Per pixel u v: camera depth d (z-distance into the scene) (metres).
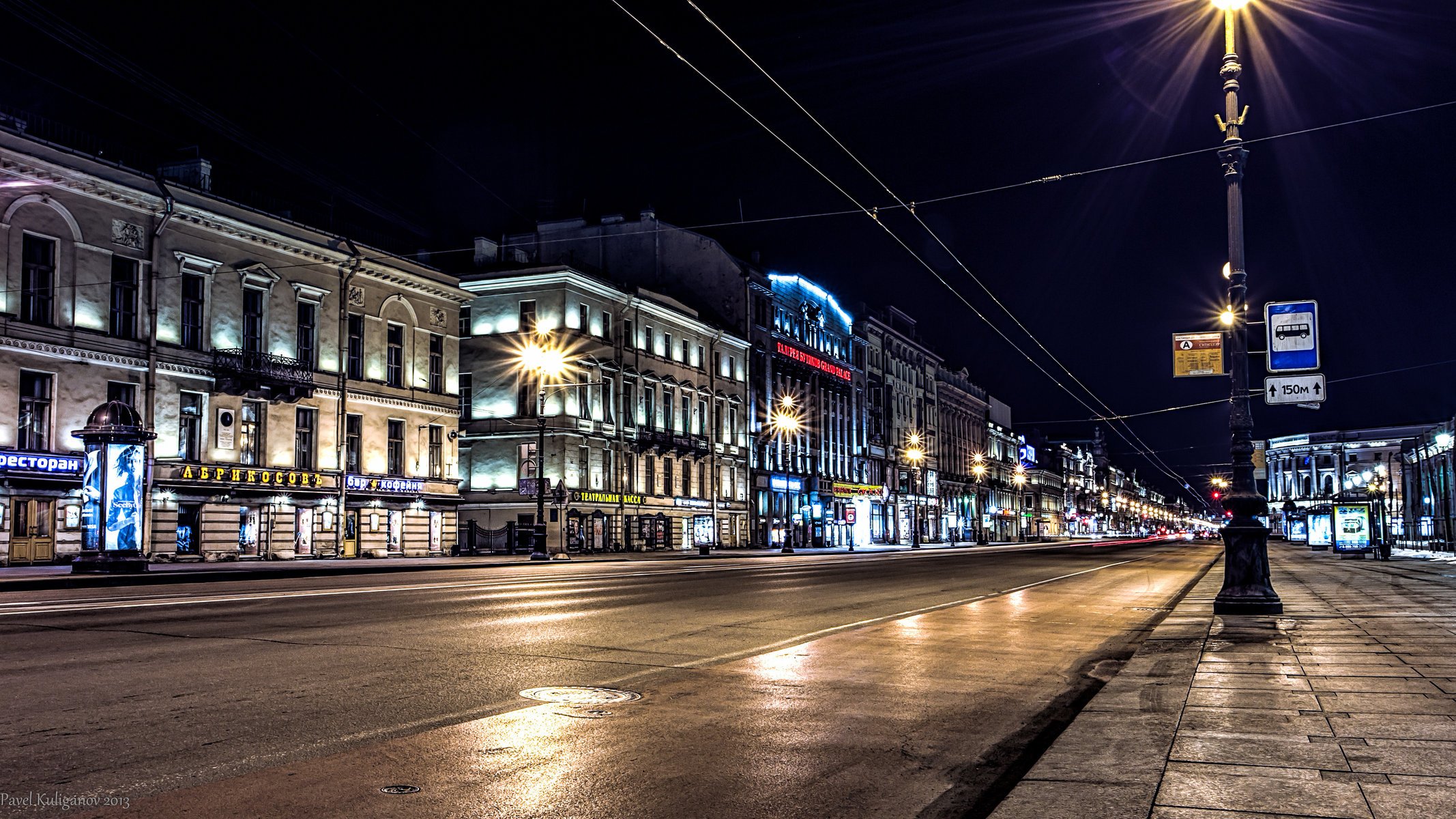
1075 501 185.75
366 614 15.16
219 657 10.37
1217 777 5.64
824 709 8.41
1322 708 7.71
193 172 38.91
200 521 36.34
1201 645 12.09
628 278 69.69
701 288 71.00
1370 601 18.42
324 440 41.69
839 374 84.69
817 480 80.12
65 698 7.98
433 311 48.19
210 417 36.97
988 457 133.12
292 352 40.44
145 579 24.23
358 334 44.19
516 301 53.84
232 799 5.38
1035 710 8.68
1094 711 7.78
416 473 46.31
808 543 79.88
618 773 6.15
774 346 74.25
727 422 69.06
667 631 13.71
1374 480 77.06
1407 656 10.74
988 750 7.14
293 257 40.59
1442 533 57.59
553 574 29.94
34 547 31.34
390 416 45.16
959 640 13.53
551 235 69.50
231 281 38.06
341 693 8.49
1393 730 6.90
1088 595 22.94
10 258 31.05
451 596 19.25
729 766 6.40
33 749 6.35
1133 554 61.06
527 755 6.52
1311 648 11.48
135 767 5.97
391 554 44.72
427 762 6.25
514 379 53.19
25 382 31.58
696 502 64.06
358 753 6.45
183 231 36.34
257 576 26.88
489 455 53.50
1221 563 45.75
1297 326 15.97
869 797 5.84
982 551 71.44
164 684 8.71
